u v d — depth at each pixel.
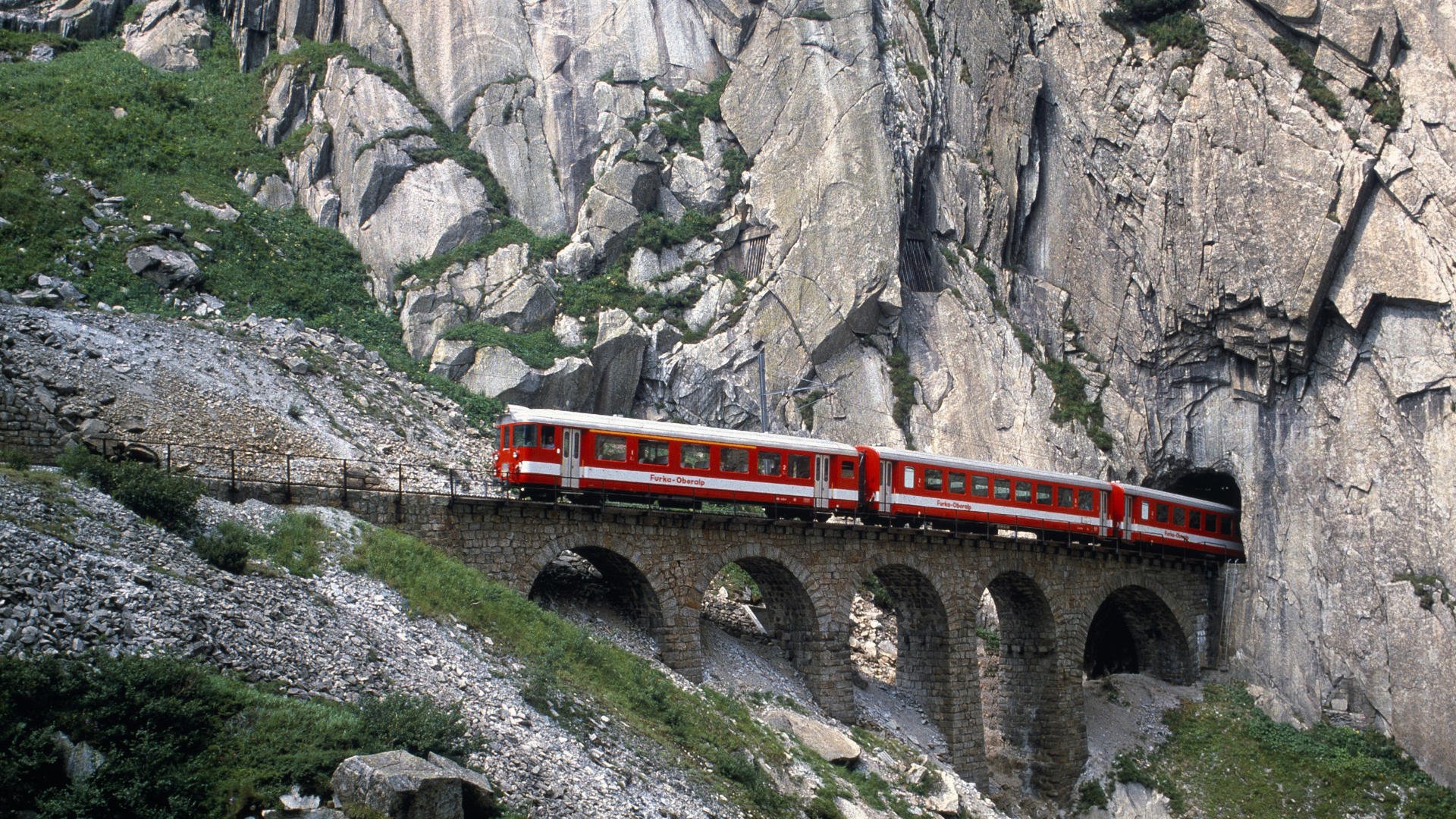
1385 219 57.72
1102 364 65.94
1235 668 60.59
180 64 67.75
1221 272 61.03
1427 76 58.19
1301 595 59.25
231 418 41.56
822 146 63.22
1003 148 68.25
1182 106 63.34
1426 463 56.44
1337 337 59.53
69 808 17.80
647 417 58.84
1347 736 55.75
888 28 67.25
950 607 49.12
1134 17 66.94
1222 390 63.69
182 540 27.58
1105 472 62.38
